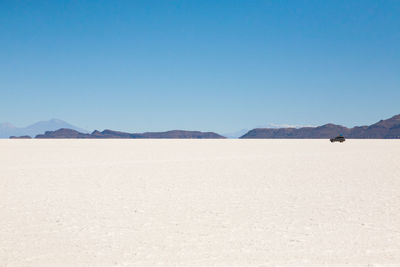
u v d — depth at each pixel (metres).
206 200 14.42
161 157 37.94
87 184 18.69
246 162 32.38
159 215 11.80
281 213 12.05
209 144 83.38
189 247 8.55
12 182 19.27
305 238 9.23
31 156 38.25
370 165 29.64
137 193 16.03
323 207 13.01
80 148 57.66
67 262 7.64
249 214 11.91
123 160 33.78
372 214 11.88
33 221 11.05
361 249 8.35
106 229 10.16
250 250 8.30
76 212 12.25
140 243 8.88
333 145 77.94
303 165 29.59
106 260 7.73
